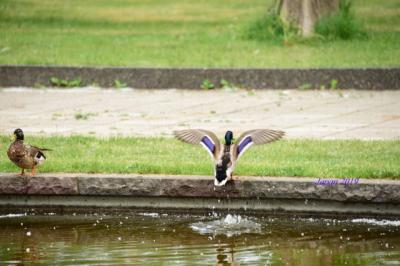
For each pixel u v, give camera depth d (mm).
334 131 16844
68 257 11297
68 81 22766
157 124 17797
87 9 35125
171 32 29969
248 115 18859
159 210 13195
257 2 37438
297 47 26453
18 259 11227
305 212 12914
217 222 12914
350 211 12820
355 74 22016
